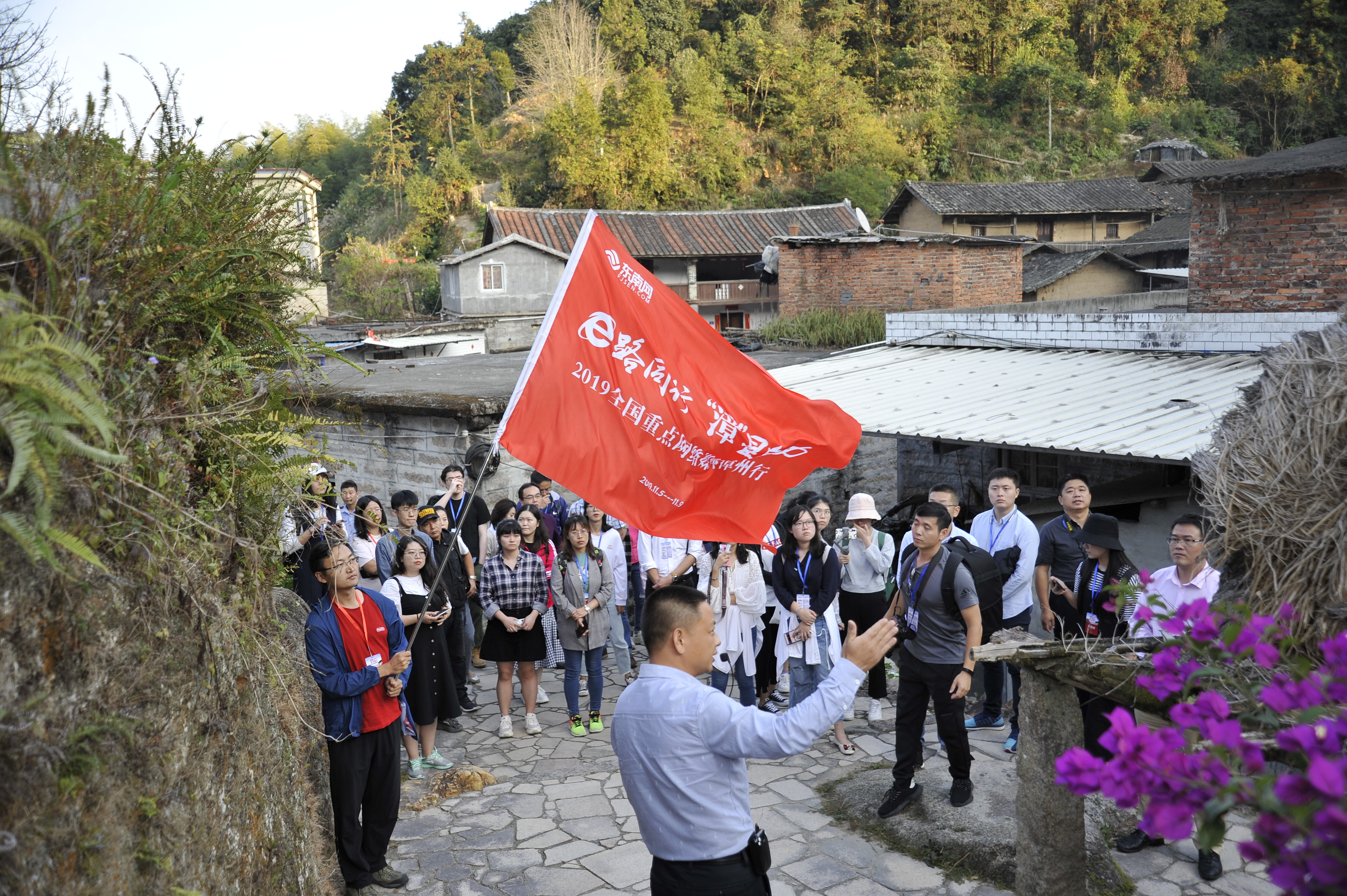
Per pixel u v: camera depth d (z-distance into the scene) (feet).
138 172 8.88
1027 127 180.14
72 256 7.96
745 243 111.75
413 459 37.83
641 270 15.15
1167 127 178.29
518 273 106.22
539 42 180.14
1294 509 10.05
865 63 184.24
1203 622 7.61
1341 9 183.83
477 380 43.88
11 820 6.29
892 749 22.15
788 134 168.14
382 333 73.05
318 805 14.92
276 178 10.35
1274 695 6.68
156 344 9.09
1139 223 122.01
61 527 7.09
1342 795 5.24
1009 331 38.55
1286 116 178.60
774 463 15.40
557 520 31.42
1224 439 11.76
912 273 60.29
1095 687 12.44
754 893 10.30
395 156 172.76
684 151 156.04
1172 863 16.80
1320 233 32.50
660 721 10.33
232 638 10.21
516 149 165.48
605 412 14.62
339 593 15.37
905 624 18.39
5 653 6.52
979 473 37.93
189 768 8.60
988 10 191.11
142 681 7.98
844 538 23.73
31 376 6.37
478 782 20.65
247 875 9.70
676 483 14.90
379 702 15.57
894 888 16.06
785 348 55.11
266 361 10.57
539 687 27.99
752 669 23.45
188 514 8.50
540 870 16.94
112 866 7.16
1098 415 26.68
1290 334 30.53
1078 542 20.62
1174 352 33.24
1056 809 14.03
